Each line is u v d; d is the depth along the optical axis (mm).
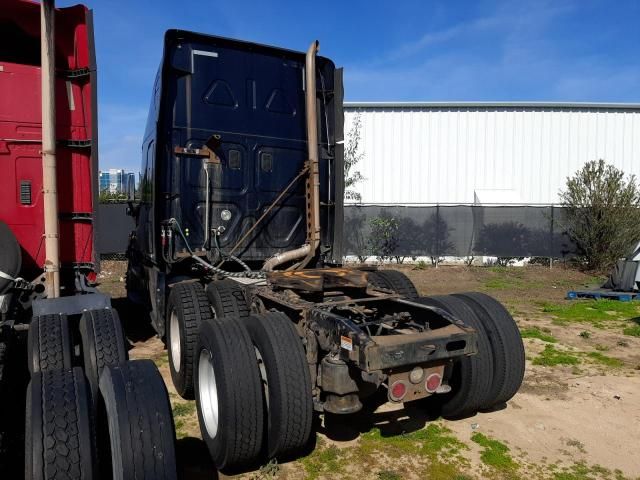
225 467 3947
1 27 6016
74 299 5094
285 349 3869
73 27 5746
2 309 5012
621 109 20328
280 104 6953
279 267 6750
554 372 6527
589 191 17703
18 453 3975
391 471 4016
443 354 3768
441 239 18250
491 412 5203
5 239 5180
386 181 20344
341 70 7133
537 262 18578
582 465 4176
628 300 11656
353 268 5711
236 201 6672
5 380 4383
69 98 5773
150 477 2814
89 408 2861
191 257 6297
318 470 4035
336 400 3838
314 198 6711
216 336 4016
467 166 20375
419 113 20250
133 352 7281
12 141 5539
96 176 5766
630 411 5262
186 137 6391
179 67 6316
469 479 3938
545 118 20359
